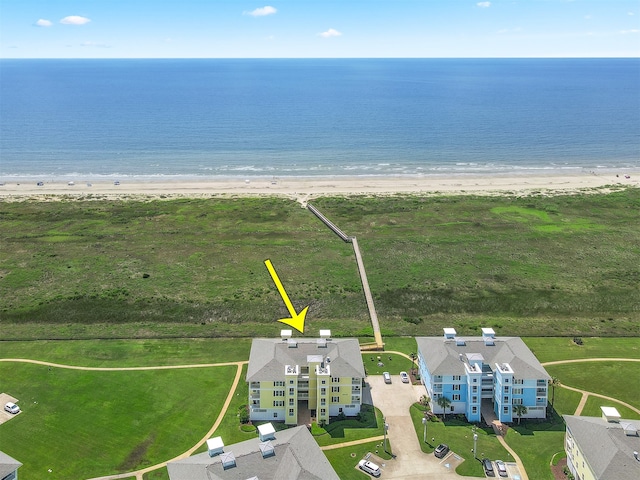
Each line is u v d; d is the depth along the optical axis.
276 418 90.44
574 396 97.00
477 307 130.38
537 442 85.56
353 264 153.12
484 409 93.94
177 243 167.00
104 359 107.19
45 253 158.25
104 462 80.44
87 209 197.25
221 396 96.19
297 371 88.94
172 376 101.75
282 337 101.62
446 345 96.75
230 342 114.12
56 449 82.94
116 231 176.25
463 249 162.88
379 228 180.38
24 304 128.88
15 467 68.81
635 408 93.69
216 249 163.00
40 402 93.75
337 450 83.44
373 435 87.12
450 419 91.31
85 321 122.94
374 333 118.12
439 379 91.31
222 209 198.75
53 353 109.00
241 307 129.00
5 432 86.38
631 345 113.50
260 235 174.12
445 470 79.44
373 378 102.38
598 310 129.00
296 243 168.00
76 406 92.81
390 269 149.50
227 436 86.25
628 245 165.88
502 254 159.50
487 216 191.50
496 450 83.75
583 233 175.25
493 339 98.19
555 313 127.88
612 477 68.19
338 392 90.94
